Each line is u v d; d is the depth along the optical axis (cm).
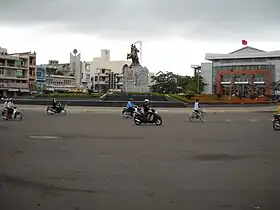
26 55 8894
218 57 11631
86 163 978
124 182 775
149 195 679
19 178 807
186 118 2986
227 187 739
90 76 12688
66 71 12456
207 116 3328
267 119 2941
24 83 8825
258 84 10994
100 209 596
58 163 976
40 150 1198
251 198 662
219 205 621
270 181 788
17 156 1081
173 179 803
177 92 9544
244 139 1545
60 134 1681
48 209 595
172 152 1173
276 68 10988
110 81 11925
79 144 1348
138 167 930
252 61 11288
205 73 11919
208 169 909
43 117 2917
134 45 5825
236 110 4394
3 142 1391
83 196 670
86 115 3244
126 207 607
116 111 3878
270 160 1035
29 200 643
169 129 2002
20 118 2612
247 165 963
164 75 9756
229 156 1102
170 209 598
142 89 5775
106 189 719
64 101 4941
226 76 11444
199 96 5750
